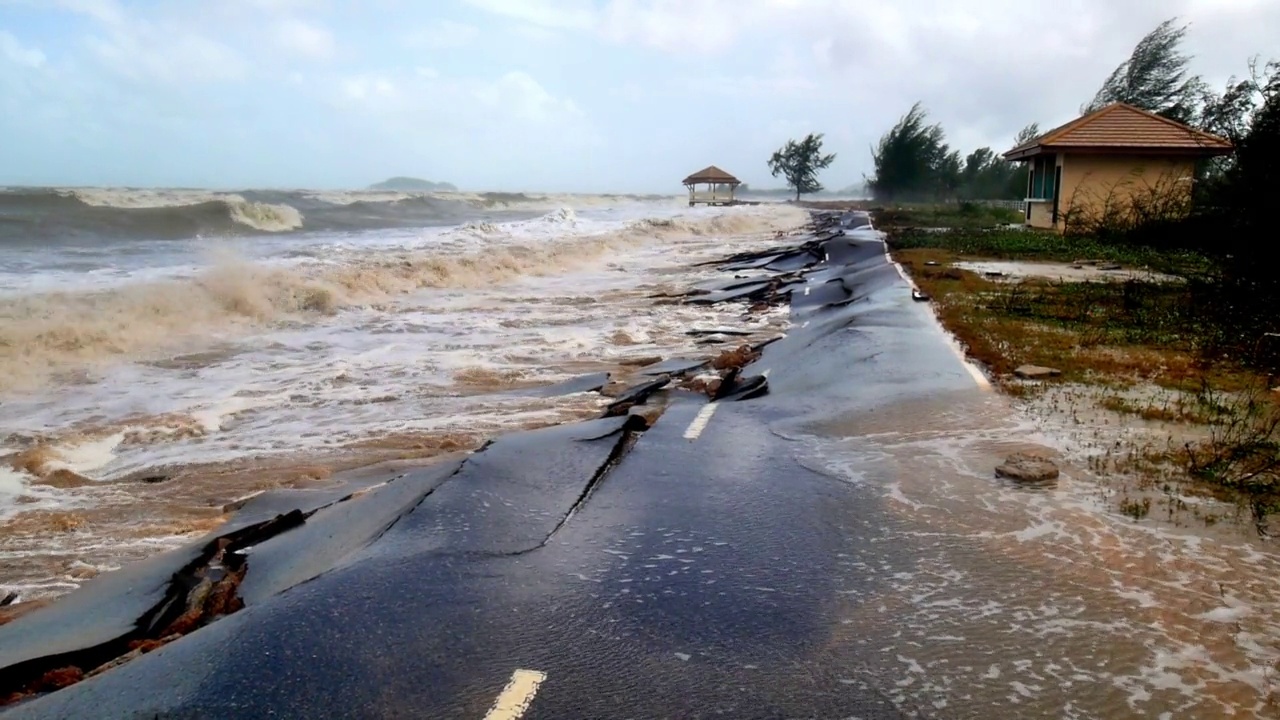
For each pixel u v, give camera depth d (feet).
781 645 11.96
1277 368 28.73
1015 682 11.08
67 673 12.31
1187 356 30.91
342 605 13.03
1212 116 77.61
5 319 36.60
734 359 35.55
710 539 15.71
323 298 49.49
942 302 45.16
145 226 88.07
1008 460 19.53
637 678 11.14
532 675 11.19
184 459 23.47
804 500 17.76
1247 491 17.80
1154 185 83.20
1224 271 43.09
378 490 19.12
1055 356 31.07
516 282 67.72
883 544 15.43
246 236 90.79
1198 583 13.83
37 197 96.43
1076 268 61.77
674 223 133.59
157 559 16.42
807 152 302.04
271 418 27.53
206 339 40.27
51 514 19.56
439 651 11.76
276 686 10.98
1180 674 11.29
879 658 11.64
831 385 28.58
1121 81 152.87
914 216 152.46
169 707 10.59
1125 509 16.93
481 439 24.76
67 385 31.30
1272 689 10.96
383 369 34.78
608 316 50.31
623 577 14.10
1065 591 13.57
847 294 55.77
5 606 15.17
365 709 10.49
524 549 15.20
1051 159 95.35
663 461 20.61
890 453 20.92
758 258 88.99
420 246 80.07
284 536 17.38
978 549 15.16
